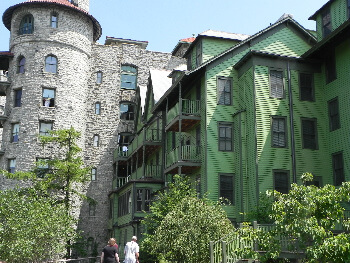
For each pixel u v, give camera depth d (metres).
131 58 52.69
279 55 27.56
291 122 26.98
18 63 45.22
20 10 45.69
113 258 17.50
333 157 26.39
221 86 28.89
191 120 29.77
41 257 23.47
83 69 47.28
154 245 21.67
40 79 44.31
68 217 26.36
